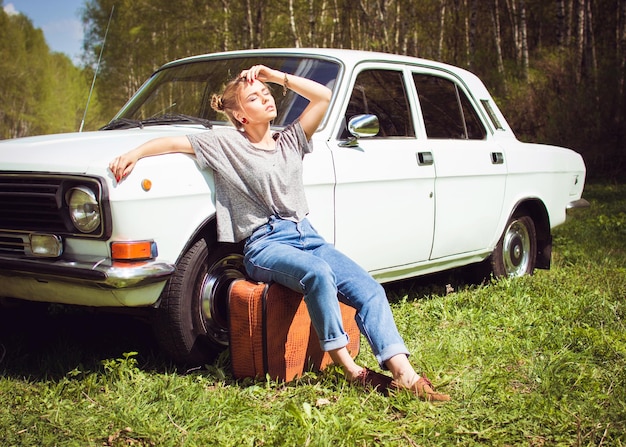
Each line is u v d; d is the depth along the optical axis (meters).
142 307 3.58
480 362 3.73
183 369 3.58
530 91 18.41
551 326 4.39
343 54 4.45
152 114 4.60
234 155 3.40
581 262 6.67
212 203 3.47
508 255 5.72
